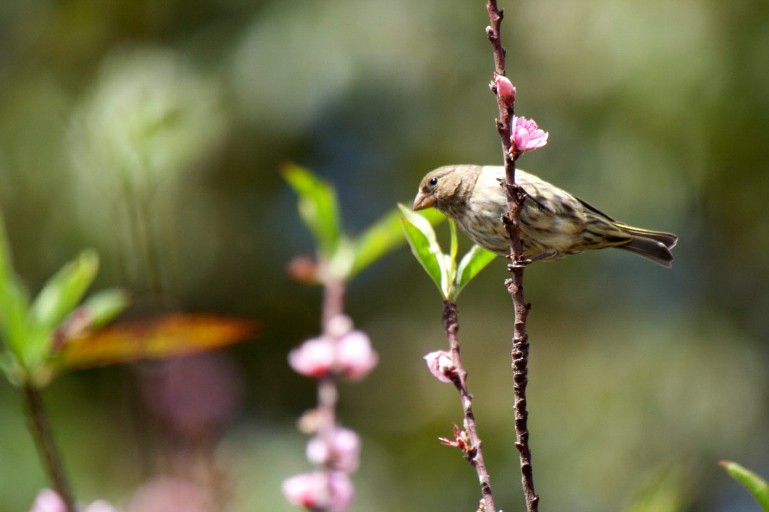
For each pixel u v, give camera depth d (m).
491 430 12.96
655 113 12.05
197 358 7.34
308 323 13.28
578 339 13.16
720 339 12.99
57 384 11.45
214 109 12.05
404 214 4.50
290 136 12.59
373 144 12.90
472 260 4.39
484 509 3.82
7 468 10.50
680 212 12.68
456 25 12.71
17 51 12.95
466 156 12.84
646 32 11.99
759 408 12.74
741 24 11.96
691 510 12.33
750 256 13.04
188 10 12.89
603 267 13.39
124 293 5.57
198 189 12.16
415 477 12.88
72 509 5.00
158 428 7.09
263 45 12.40
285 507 10.73
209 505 6.71
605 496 12.27
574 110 12.46
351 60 12.38
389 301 13.49
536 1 12.56
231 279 12.82
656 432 12.55
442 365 4.09
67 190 11.21
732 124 12.03
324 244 5.93
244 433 12.26
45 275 11.60
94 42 12.90
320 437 5.37
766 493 3.85
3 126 12.12
